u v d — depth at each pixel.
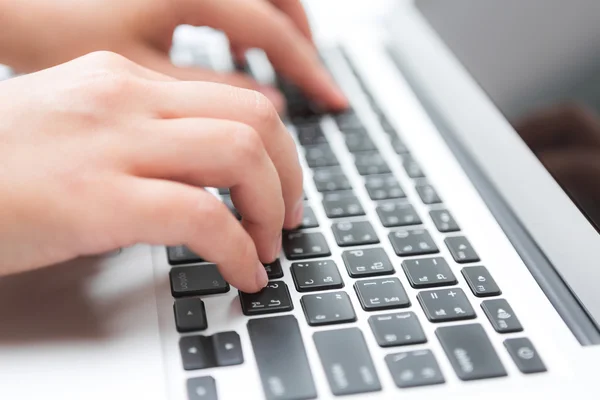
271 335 0.31
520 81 0.46
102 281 0.34
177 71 0.49
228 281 0.33
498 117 0.46
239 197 0.34
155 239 0.31
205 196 0.32
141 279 0.34
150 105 0.34
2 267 0.32
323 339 0.31
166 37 0.50
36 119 0.33
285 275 0.36
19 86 0.35
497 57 0.49
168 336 0.31
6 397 0.27
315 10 0.73
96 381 0.28
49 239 0.31
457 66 0.54
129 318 0.32
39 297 0.33
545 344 0.32
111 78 0.34
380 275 0.36
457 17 0.56
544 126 0.42
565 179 0.38
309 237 0.39
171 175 0.32
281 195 0.35
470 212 0.42
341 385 0.29
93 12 0.47
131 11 0.48
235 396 0.28
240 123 0.34
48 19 0.46
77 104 0.33
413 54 0.60
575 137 0.39
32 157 0.32
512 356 0.31
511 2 0.50
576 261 0.35
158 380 0.28
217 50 0.61
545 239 0.38
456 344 0.31
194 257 0.36
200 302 0.33
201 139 0.33
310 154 0.47
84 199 0.31
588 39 0.41
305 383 0.29
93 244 0.31
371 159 0.47
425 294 0.34
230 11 0.51
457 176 0.45
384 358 0.30
